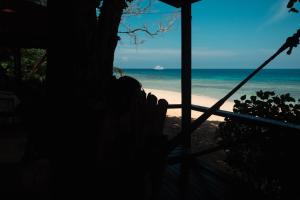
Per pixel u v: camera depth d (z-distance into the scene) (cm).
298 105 309
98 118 119
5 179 244
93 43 122
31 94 136
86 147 119
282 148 280
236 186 296
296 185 271
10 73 985
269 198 280
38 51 1114
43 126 125
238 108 349
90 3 121
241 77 9975
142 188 131
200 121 128
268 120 240
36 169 246
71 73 120
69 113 120
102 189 122
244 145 318
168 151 128
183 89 393
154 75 11631
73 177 120
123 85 131
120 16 128
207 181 310
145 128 131
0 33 552
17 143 434
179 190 282
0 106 544
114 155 123
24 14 517
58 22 120
